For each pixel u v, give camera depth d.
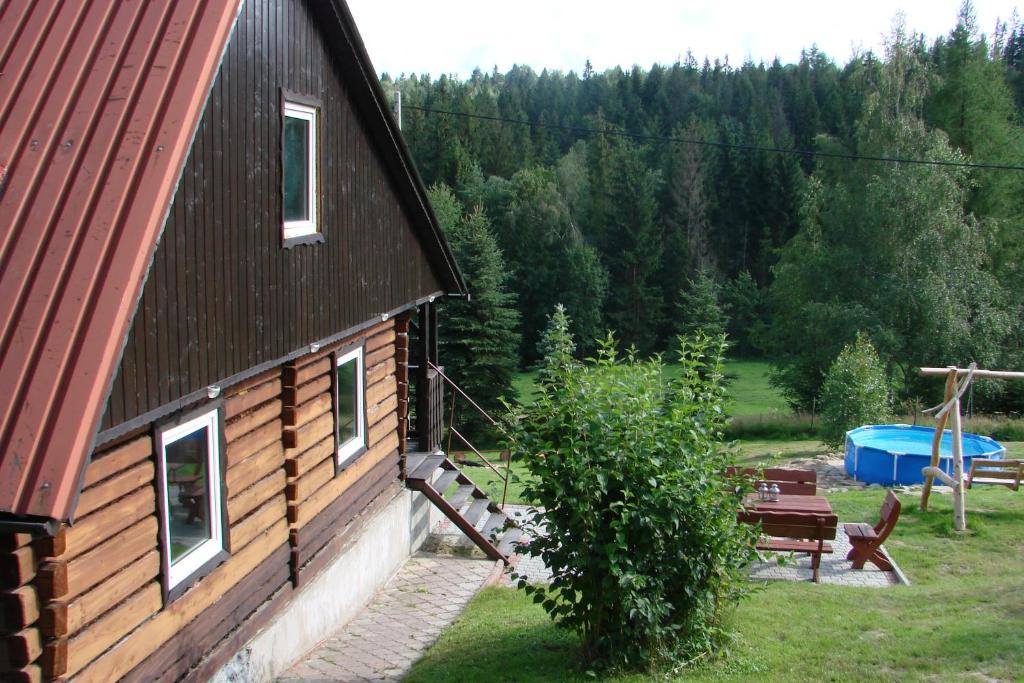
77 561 5.87
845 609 9.84
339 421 11.02
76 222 5.71
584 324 61.66
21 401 5.07
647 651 7.97
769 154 72.19
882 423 25.33
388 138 11.23
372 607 11.55
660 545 7.75
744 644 8.55
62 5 7.03
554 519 7.80
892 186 38.47
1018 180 43.97
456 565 13.36
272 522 9.00
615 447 7.73
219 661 7.78
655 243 67.19
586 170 74.50
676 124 86.69
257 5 8.13
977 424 28.42
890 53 41.06
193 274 6.94
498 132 74.44
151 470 6.70
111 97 6.33
